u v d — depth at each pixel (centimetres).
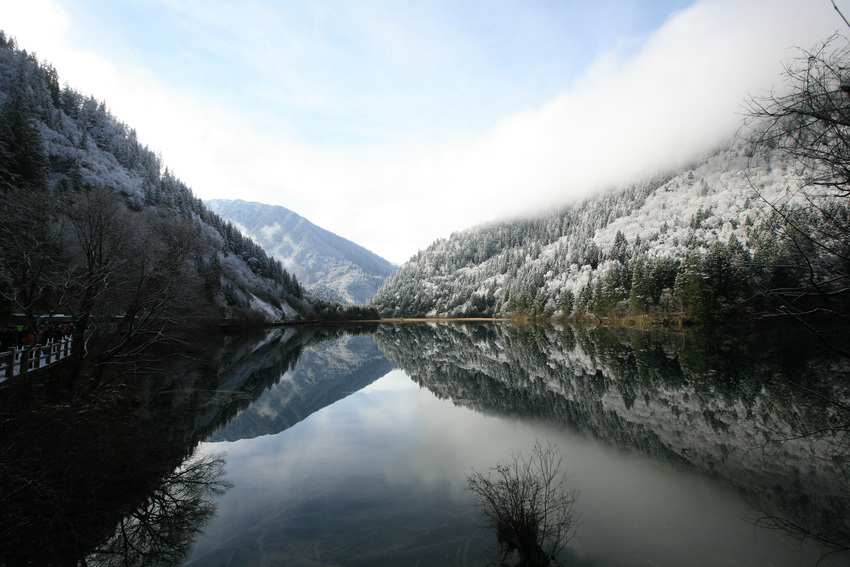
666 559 830
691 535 916
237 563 841
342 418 2055
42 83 10138
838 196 480
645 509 1035
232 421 1980
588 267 10188
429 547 870
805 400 2014
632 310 6675
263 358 4375
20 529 803
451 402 2327
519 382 2833
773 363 2877
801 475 1233
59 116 9931
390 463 1401
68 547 852
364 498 1130
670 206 12550
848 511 1014
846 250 470
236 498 1148
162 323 2198
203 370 3391
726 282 4659
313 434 1773
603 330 6288
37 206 1734
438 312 14538
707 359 3191
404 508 1062
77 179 7475
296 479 1273
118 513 1023
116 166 10444
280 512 1059
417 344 6084
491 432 1730
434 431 1770
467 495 1128
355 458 1459
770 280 534
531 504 898
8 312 1884
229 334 6619
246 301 8606
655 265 6506
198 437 1727
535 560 802
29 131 4309
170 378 2878
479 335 7081
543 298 9975
